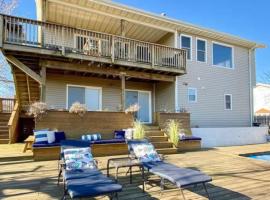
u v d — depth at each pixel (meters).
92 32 10.40
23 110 12.65
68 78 12.17
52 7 10.82
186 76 13.77
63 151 5.41
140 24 12.54
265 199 4.53
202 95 14.27
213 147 12.13
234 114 15.48
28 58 9.80
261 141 15.20
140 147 6.17
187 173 4.62
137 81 14.09
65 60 10.20
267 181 5.73
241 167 7.23
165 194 4.77
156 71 12.29
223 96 15.12
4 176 5.95
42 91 9.73
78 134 9.20
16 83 11.43
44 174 6.14
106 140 8.95
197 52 14.35
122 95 11.59
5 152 8.49
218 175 6.27
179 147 10.41
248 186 5.32
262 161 8.19
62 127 8.94
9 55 9.24
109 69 11.33
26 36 9.07
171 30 13.45
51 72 11.66
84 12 11.32
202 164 7.62
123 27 12.03
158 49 12.05
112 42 10.73
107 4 10.86
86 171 4.76
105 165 7.23
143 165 5.32
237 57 16.02
